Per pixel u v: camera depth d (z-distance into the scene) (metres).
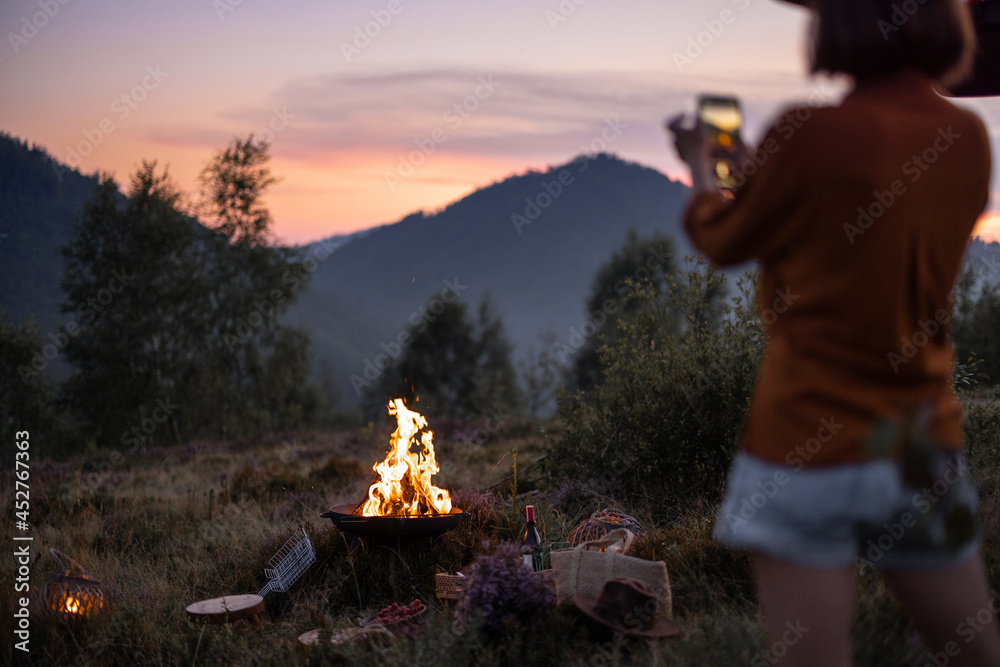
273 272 31.05
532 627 3.25
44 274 73.75
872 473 1.19
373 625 3.83
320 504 7.78
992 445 4.86
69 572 4.96
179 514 7.92
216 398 30.39
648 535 4.56
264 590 4.86
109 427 29.20
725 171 1.40
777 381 1.30
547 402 23.23
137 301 29.58
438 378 47.22
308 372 34.12
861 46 1.28
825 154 1.18
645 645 3.02
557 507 6.14
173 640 3.94
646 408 6.20
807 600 1.24
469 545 5.00
